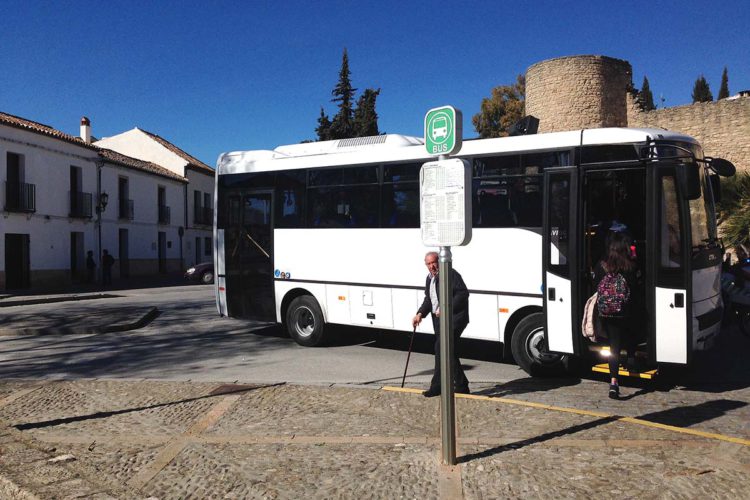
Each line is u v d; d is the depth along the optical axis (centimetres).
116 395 683
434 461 456
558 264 738
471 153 827
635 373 689
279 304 1058
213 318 1470
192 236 4431
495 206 811
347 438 515
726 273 1073
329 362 911
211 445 504
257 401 645
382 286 932
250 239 1095
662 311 679
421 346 1055
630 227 745
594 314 683
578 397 683
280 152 1073
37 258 2753
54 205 2873
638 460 454
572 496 394
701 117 2767
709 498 389
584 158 742
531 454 468
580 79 3250
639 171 733
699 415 606
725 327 1106
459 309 660
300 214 1029
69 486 418
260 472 443
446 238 439
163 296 2198
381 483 419
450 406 447
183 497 404
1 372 862
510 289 796
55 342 1123
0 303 1895
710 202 778
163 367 883
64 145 2952
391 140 941
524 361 791
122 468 455
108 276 2939
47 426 566
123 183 3584
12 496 417
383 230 934
